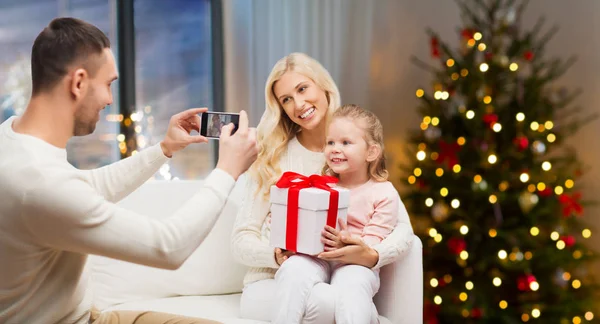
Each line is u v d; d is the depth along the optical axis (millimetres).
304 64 1966
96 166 3639
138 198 2045
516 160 3064
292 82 1940
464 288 3074
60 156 1275
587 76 3434
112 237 1222
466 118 3080
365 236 1798
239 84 3691
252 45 3709
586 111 3445
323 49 3916
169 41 3777
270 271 1867
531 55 3141
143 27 3701
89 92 1314
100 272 1953
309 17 3863
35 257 1241
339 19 3959
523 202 2879
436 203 3119
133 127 3578
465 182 3107
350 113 1890
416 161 3295
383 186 1894
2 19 3445
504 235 2936
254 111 3723
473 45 3180
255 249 1826
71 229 1194
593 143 3422
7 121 1351
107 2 3686
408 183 3291
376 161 1914
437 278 3186
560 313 3008
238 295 2055
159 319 1477
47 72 1273
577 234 3473
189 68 3836
